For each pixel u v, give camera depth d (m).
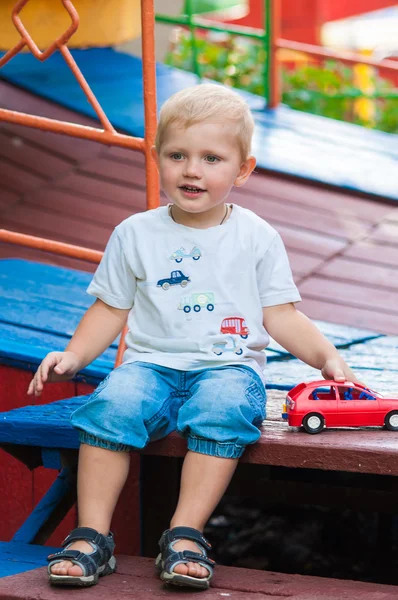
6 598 2.21
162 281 2.57
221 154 2.48
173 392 2.50
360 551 3.98
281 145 6.14
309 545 4.05
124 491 3.16
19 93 6.39
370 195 5.50
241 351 2.52
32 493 3.46
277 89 6.94
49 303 4.06
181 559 2.17
